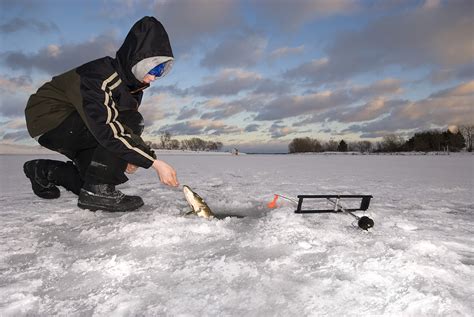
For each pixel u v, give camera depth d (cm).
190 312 116
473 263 167
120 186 490
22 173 805
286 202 344
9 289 134
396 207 324
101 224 237
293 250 176
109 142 244
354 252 171
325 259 163
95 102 241
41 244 193
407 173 841
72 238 204
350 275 145
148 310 117
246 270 148
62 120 274
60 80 265
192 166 1234
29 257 172
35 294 131
